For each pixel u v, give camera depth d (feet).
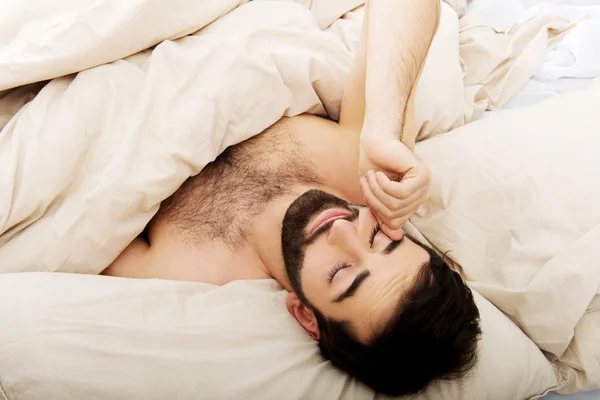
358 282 2.32
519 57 3.77
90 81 2.69
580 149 2.92
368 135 2.48
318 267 2.38
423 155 3.19
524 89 3.79
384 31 2.69
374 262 2.34
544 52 3.80
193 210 2.80
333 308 2.37
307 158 2.88
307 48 3.13
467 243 2.91
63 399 2.14
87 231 2.47
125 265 2.74
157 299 2.41
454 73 3.42
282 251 2.55
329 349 2.49
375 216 2.43
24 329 2.18
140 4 2.70
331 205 2.51
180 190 2.85
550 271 2.61
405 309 2.26
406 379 2.38
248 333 2.43
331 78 3.10
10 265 2.46
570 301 2.57
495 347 2.58
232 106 2.73
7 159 2.48
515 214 2.84
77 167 2.58
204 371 2.28
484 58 3.76
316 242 2.41
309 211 2.49
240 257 2.77
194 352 2.31
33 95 2.98
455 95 3.40
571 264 2.58
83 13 2.72
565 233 2.72
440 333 2.28
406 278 2.31
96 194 2.46
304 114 3.14
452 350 2.32
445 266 2.43
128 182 2.50
